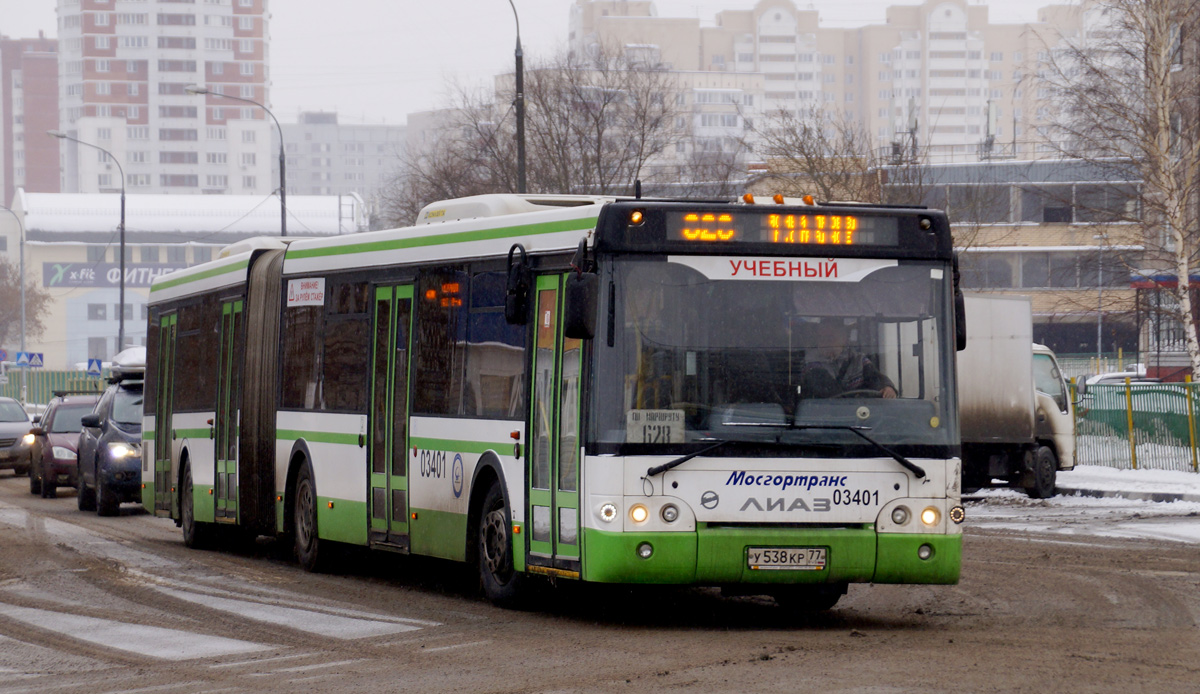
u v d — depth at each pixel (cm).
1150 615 1260
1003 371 2808
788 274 1145
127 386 2758
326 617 1261
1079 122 4028
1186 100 4012
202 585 1533
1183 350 4838
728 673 938
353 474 1565
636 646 1064
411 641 1110
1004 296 2819
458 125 5081
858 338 1148
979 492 3039
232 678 966
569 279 1123
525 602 1287
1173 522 2253
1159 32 3894
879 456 1136
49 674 998
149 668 1013
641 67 5091
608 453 1116
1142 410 3212
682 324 1130
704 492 1117
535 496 1227
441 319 1409
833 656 1005
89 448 2748
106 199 14625
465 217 1452
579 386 1154
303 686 927
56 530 2288
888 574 1132
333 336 1631
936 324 1162
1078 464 3453
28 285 12619
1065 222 7806
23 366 6544
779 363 1135
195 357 2077
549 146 4838
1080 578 1550
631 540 1107
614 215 1134
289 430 1728
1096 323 7769
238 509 1861
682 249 1136
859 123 5216
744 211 1146
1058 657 998
